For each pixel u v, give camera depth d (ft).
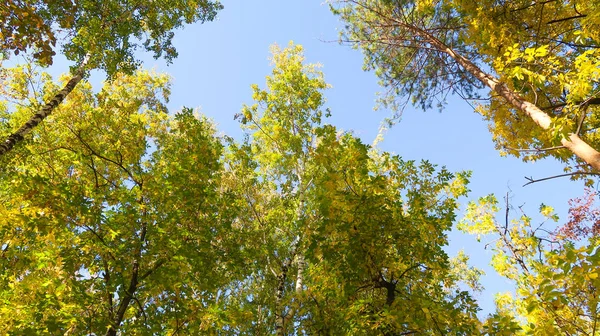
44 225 13.16
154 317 13.89
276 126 29.99
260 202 27.35
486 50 21.38
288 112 32.73
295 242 24.21
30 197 13.19
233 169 26.23
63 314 12.12
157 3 26.81
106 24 23.99
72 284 12.83
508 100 19.01
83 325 11.97
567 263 9.25
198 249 15.88
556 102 20.36
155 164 19.33
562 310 11.90
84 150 17.67
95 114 18.03
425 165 16.69
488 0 20.11
